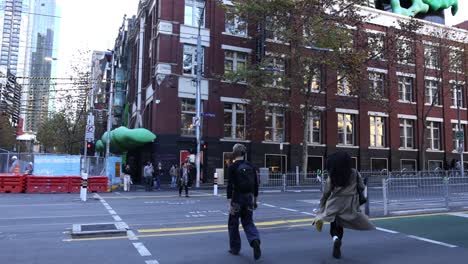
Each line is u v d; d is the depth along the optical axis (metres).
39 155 24.42
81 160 24.98
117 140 29.16
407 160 37.59
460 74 35.19
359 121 35.53
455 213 12.24
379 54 29.45
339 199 6.49
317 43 25.59
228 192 6.68
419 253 7.10
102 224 9.80
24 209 13.62
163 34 29.45
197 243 7.84
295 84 27.02
